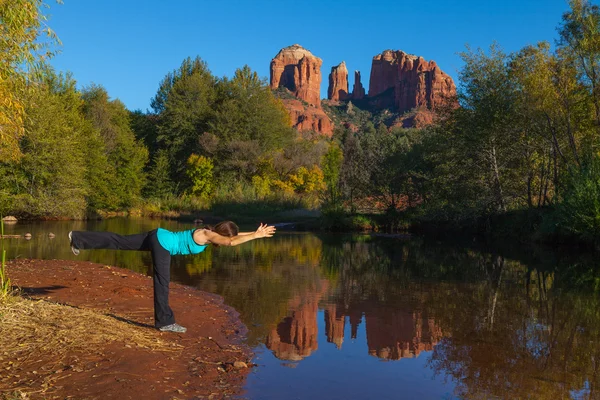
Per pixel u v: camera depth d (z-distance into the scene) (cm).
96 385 382
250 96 5372
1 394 348
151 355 471
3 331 471
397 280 1098
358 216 3028
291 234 2633
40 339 463
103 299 699
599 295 938
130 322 581
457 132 2739
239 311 742
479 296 916
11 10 779
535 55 2212
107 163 3897
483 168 2611
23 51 845
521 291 976
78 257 1316
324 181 5422
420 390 441
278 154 4841
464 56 2606
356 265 1354
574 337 632
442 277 1153
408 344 595
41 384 373
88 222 2995
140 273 1061
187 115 5122
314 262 1400
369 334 638
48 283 793
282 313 741
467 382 464
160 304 559
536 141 2370
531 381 468
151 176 4628
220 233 523
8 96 880
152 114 5644
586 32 1978
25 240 1756
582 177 1820
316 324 682
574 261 1496
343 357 536
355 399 415
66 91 3844
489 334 647
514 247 1945
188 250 548
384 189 3156
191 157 4619
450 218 2770
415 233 2758
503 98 2462
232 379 444
